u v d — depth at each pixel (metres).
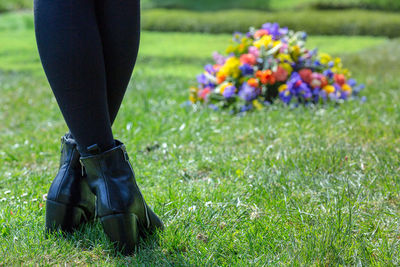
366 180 2.04
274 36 4.29
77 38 1.31
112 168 1.42
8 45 9.71
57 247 1.50
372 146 2.53
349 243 1.47
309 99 3.82
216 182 2.18
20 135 3.35
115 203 1.40
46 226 1.58
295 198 1.87
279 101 3.77
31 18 14.91
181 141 2.95
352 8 14.76
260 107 3.76
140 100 4.27
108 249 1.48
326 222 1.59
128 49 1.45
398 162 2.22
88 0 1.36
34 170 2.52
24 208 1.85
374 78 5.28
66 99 1.35
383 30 12.12
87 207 1.59
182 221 1.68
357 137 2.78
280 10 15.02
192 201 1.87
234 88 3.87
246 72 3.92
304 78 3.88
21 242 1.53
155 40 10.74
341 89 4.01
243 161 2.43
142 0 17.22
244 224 1.67
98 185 1.42
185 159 2.57
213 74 4.23
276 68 3.86
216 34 12.56
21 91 5.11
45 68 1.35
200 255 1.45
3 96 4.86
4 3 17.67
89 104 1.36
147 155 2.71
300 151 2.49
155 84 5.14
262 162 2.39
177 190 2.02
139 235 1.53
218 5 16.30
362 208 1.77
